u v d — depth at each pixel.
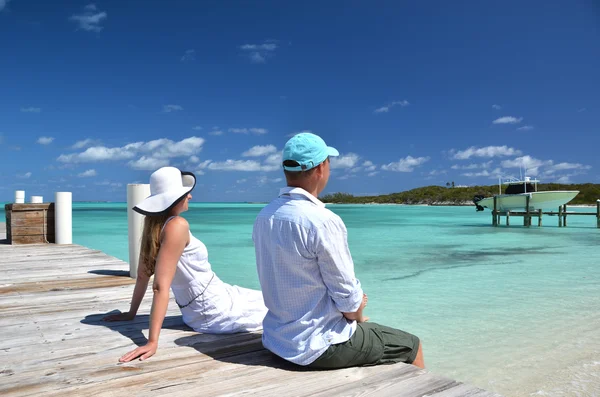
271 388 2.25
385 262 10.38
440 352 4.14
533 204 24.84
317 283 2.25
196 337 3.13
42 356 2.80
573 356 4.00
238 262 10.43
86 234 19.19
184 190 2.85
